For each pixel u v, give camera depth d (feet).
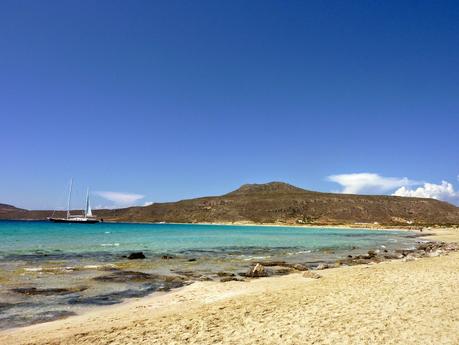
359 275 66.18
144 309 47.37
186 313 43.06
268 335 33.27
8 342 34.19
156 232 307.37
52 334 36.50
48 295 55.21
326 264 94.99
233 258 108.78
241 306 44.96
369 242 201.46
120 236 229.45
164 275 74.64
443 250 132.26
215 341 32.30
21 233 237.04
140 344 32.37
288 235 281.74
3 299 52.26
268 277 72.02
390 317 37.27
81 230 314.76
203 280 68.74
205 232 324.80
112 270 79.51
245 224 640.17
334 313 39.58
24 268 79.46
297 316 39.04
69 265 86.33
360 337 31.78
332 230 424.46
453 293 47.70
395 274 65.16
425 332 32.68
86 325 39.81
